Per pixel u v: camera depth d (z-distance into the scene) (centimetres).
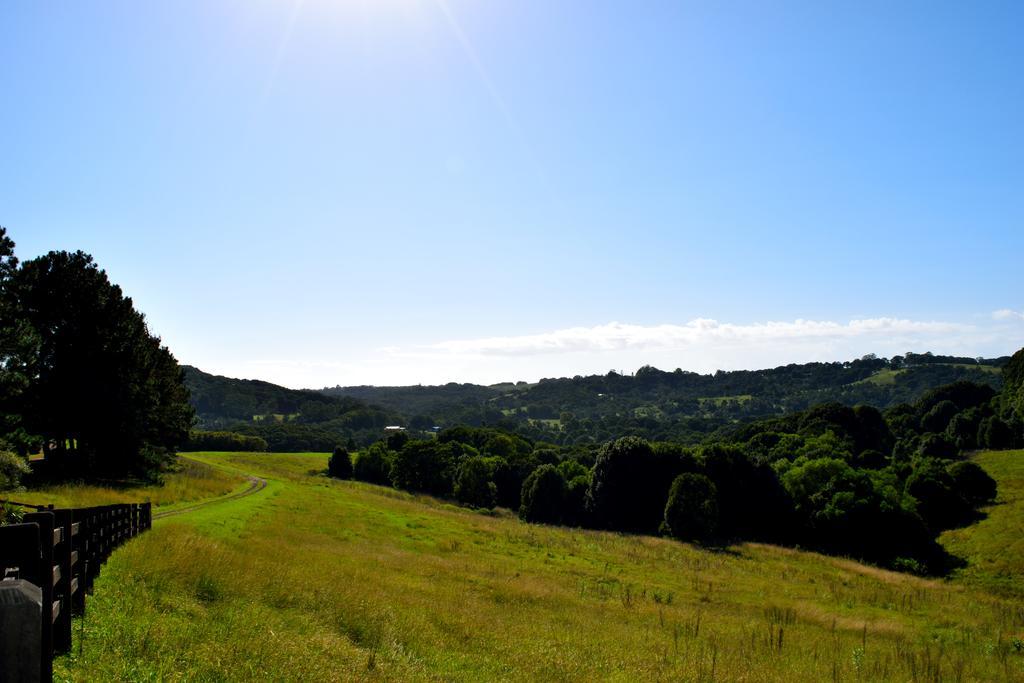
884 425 9781
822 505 5359
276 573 1545
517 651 1325
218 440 12800
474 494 7006
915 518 4959
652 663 1384
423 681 1001
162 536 1700
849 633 2214
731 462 5819
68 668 677
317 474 9538
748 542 5159
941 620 2628
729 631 2003
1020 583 4147
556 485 6378
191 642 894
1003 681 1673
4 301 2997
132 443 4378
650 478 5938
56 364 3916
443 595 1912
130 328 4331
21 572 385
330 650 1034
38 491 2727
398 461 8425
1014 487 6047
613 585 2742
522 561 3139
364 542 3022
